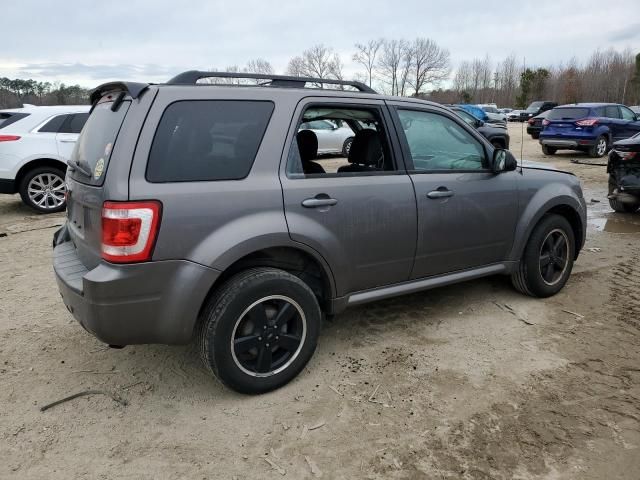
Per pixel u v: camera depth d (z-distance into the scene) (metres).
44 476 2.39
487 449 2.55
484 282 4.84
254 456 2.53
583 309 4.21
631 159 7.26
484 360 3.41
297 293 3.01
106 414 2.86
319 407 2.92
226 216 2.75
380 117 3.45
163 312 2.67
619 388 3.06
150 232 2.56
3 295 4.64
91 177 2.79
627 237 6.55
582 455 2.50
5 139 7.87
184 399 3.01
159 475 2.40
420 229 3.53
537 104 40.06
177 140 2.70
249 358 2.98
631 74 71.69
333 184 3.14
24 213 8.38
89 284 2.56
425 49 60.06
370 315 4.13
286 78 3.21
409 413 2.85
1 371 3.32
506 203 4.00
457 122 3.87
